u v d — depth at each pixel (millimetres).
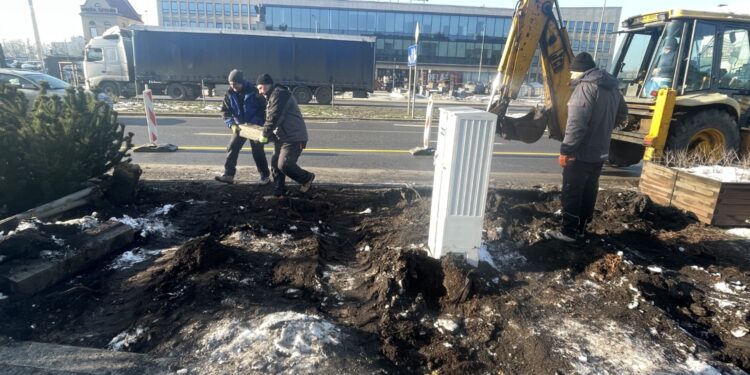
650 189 6168
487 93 48938
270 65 23891
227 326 2824
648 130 7609
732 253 4438
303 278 3559
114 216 4551
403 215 5102
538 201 5832
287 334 2695
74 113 4809
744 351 2846
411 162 8977
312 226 4699
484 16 59125
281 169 5496
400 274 3449
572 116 4137
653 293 3430
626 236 4707
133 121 14305
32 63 41406
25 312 2980
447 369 2580
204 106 19688
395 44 59781
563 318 3143
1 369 2381
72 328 2848
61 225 3934
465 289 3318
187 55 23031
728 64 7621
